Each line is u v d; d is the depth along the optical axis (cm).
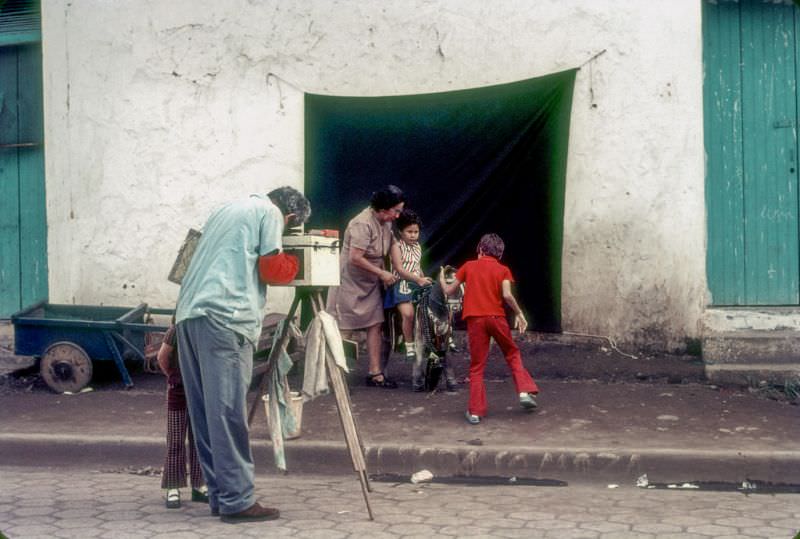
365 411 685
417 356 743
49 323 779
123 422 665
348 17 854
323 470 591
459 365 821
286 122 866
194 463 511
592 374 787
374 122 846
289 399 519
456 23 840
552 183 825
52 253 906
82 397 756
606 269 829
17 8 957
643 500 525
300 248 501
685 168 820
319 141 858
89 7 884
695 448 575
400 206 752
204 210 877
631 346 826
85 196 890
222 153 875
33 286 975
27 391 784
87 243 890
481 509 504
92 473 596
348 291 758
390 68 852
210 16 870
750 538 447
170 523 472
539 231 825
